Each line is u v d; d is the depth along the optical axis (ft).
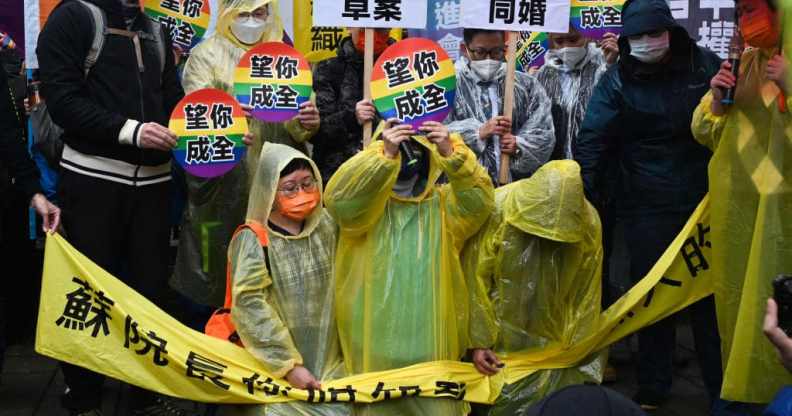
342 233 13.85
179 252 17.97
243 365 13.84
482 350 14.57
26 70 22.13
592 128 16.80
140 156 15.49
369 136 15.37
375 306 13.82
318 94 17.80
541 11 16.15
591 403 7.22
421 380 13.89
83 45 15.17
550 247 14.44
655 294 15.57
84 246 15.39
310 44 22.03
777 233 13.76
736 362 14.02
